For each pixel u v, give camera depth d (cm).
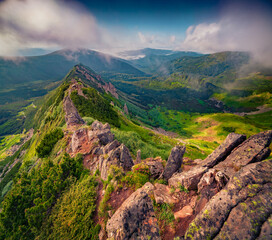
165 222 1257
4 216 2223
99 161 2781
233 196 920
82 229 1741
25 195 2453
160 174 2159
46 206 2161
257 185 922
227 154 1695
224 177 1279
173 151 2059
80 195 2155
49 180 2525
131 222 991
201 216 920
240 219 802
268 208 786
